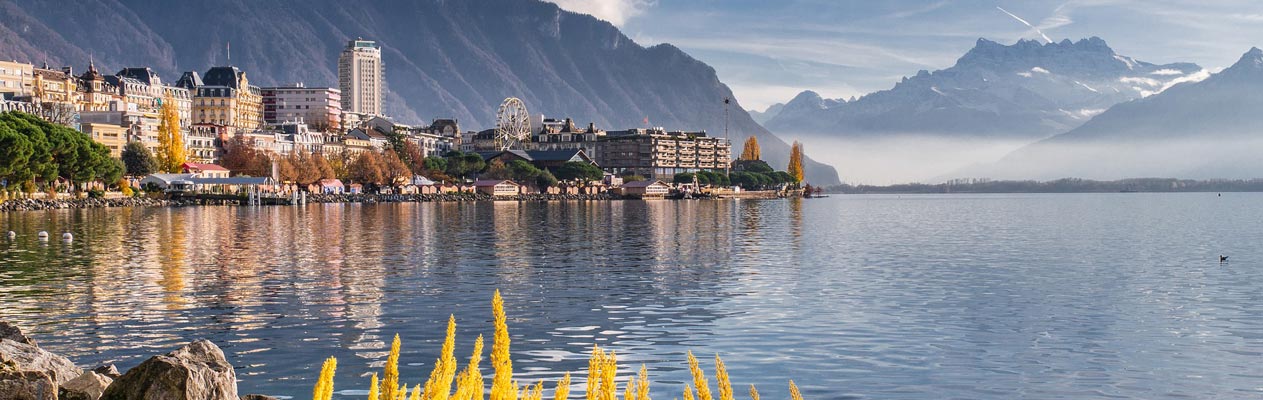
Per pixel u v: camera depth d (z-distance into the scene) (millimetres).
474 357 16344
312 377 44719
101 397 25203
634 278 83500
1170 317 62375
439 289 74688
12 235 127500
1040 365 48281
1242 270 93000
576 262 98938
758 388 43750
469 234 147500
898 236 150000
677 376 45531
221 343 52094
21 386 25328
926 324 59344
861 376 45875
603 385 16359
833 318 61406
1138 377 46094
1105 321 60781
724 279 83000
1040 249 121438
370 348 50844
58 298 68062
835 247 123438
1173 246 128375
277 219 194750
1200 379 45781
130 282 77812
